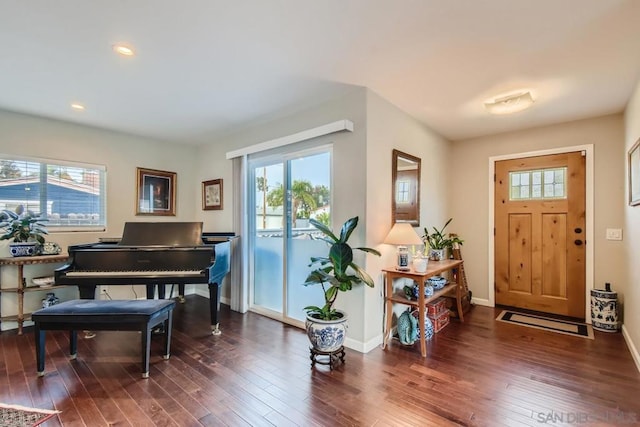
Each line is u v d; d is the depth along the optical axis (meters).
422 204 3.76
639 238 2.54
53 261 3.32
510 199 4.12
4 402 1.97
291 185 3.53
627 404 1.96
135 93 2.89
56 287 3.52
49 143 3.61
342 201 2.93
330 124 2.84
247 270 3.97
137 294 4.31
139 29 1.91
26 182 3.46
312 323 2.51
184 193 4.86
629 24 1.83
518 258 4.07
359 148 2.80
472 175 4.40
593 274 3.54
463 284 4.03
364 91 2.78
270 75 2.54
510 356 2.66
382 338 2.96
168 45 2.09
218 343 2.94
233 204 4.11
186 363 2.52
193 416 1.83
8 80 2.61
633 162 2.72
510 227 4.12
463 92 2.84
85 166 3.88
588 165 3.56
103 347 2.85
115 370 2.40
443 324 3.39
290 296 3.53
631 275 2.87
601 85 2.67
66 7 1.69
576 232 3.66
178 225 3.45
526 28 1.89
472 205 4.41
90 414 1.85
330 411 1.88
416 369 2.42
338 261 2.54
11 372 2.36
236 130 4.12
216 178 4.62
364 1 1.65
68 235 3.74
